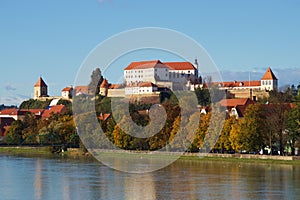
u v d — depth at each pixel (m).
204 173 149.88
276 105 184.75
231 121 190.75
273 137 184.25
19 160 198.75
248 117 182.75
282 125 180.12
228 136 188.75
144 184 130.12
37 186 128.88
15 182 135.38
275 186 125.62
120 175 147.75
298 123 177.00
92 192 120.31
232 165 168.88
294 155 181.50
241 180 135.00
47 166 173.62
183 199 111.81
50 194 118.69
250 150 181.50
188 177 141.88
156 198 112.94
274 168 158.38
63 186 128.38
